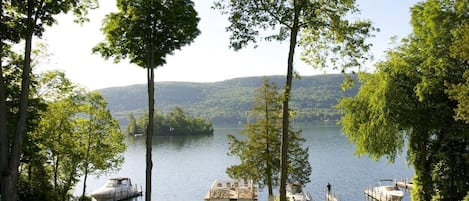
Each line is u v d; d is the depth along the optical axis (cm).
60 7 1886
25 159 2581
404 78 2858
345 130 3228
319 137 15125
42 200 3058
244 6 1638
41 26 1923
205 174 7306
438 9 2653
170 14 1886
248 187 5225
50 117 3152
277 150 3481
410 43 2928
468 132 2539
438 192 2898
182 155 10506
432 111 2680
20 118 1869
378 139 2956
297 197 4594
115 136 3709
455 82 2544
